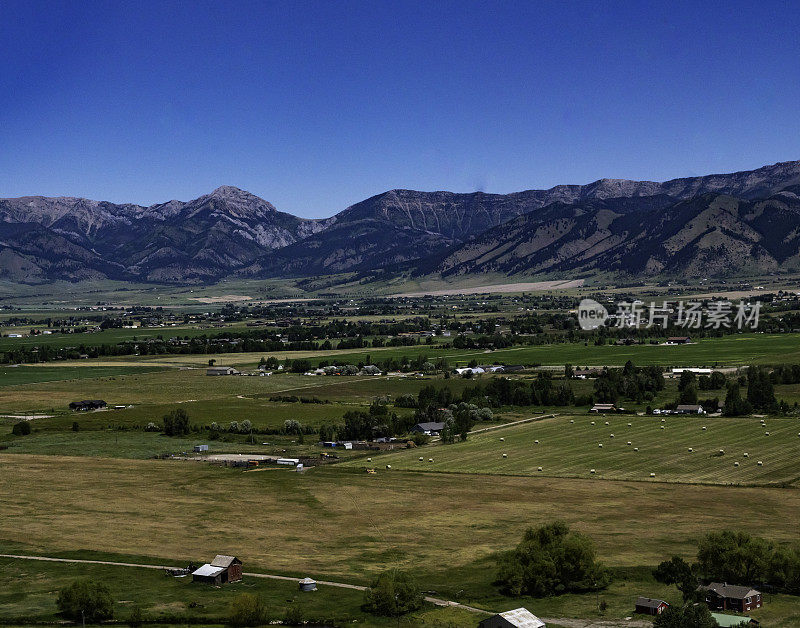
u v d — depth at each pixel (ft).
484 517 538.88
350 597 400.88
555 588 411.54
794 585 408.05
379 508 563.48
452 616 375.66
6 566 450.71
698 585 402.31
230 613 371.35
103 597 380.37
